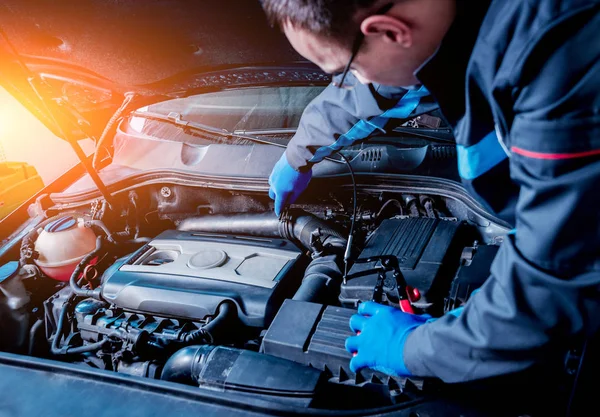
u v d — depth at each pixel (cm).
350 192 167
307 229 156
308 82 165
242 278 139
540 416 88
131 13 128
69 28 137
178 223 193
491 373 74
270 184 154
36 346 159
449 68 68
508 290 64
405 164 164
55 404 98
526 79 57
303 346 106
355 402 100
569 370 90
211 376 103
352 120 124
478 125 70
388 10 60
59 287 175
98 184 176
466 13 64
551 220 58
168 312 136
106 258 176
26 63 154
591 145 54
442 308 116
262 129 205
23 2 125
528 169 60
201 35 139
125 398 97
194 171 178
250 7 125
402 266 126
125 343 131
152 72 160
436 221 144
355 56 66
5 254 175
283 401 96
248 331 134
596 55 52
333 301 135
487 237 144
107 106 181
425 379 93
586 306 62
